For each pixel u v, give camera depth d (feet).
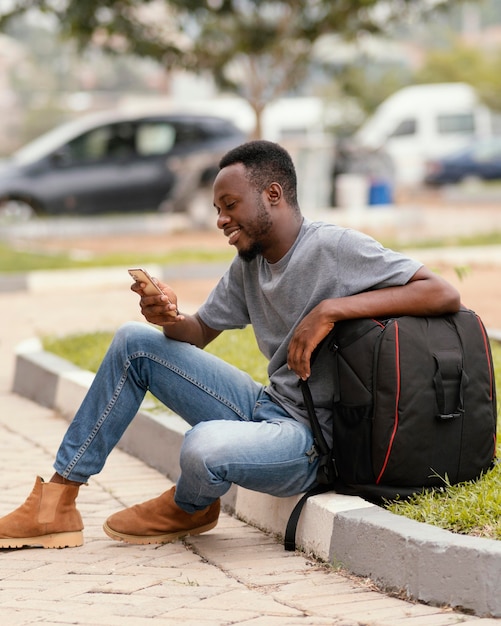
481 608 12.34
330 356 14.70
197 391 15.33
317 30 62.44
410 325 14.14
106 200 69.10
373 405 14.03
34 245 60.54
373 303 14.24
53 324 34.86
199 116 71.10
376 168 70.13
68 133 69.82
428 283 14.30
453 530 13.55
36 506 15.26
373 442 14.14
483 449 14.65
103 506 17.51
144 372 15.21
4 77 292.40
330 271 14.55
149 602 13.08
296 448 14.64
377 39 67.00
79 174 68.90
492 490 14.20
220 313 15.81
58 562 14.75
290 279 14.74
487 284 38.55
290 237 14.79
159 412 20.30
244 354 23.75
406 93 100.83
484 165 93.35
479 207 81.10
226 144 70.74
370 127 100.78
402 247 50.57
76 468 15.24
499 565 12.32
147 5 59.72
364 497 14.62
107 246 59.31
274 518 15.83
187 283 43.45
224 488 14.55
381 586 13.37
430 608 12.62
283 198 14.70
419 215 66.44
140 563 14.66
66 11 58.75
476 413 14.44
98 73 297.12
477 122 99.50
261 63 65.00
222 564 14.52
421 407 14.02
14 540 15.21
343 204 67.10
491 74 130.52
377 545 13.46
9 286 42.91
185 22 62.03
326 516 14.37
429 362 14.07
